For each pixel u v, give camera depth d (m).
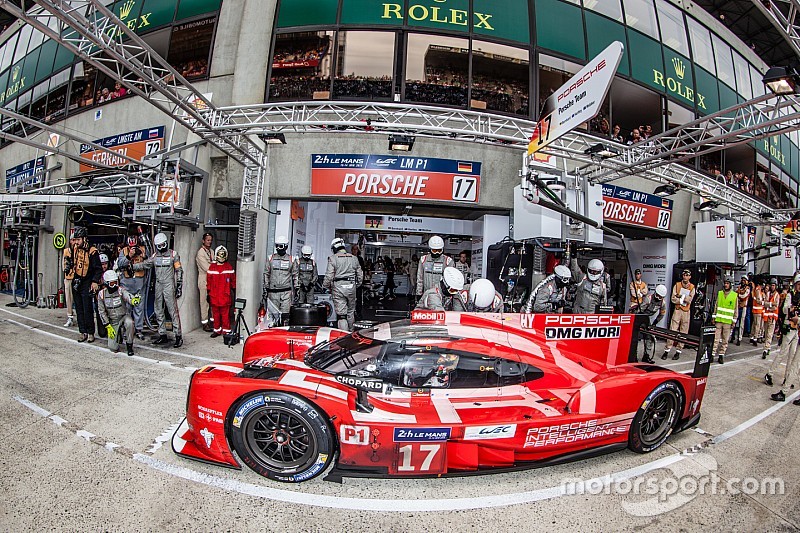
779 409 4.92
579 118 4.90
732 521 2.56
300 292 7.60
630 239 11.60
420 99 8.34
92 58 4.35
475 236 9.23
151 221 7.58
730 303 7.68
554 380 3.41
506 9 8.95
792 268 13.48
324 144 8.07
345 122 6.59
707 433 4.05
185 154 8.13
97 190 8.80
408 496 2.74
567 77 9.16
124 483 2.71
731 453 3.60
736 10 14.16
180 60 9.27
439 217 9.84
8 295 13.03
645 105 10.11
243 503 2.56
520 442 2.94
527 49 8.91
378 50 8.42
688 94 10.82
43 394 4.31
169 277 6.68
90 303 6.81
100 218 11.31
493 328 3.77
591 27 9.59
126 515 2.38
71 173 11.09
